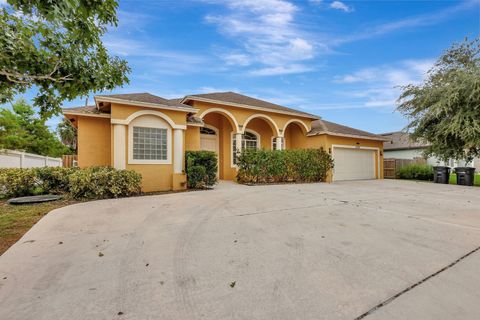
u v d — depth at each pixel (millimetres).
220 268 2887
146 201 7223
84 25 3477
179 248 3525
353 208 6383
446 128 12828
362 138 16391
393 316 2006
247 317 1988
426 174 16344
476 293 2354
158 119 9875
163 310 2084
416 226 4688
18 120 20109
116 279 2617
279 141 14961
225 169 14523
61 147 23734
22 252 3363
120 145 9023
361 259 3143
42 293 2338
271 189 10234
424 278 2650
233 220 5102
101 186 7648
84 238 3945
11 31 3564
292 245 3645
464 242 3793
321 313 2039
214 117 14766
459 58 13203
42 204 6766
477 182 14711
